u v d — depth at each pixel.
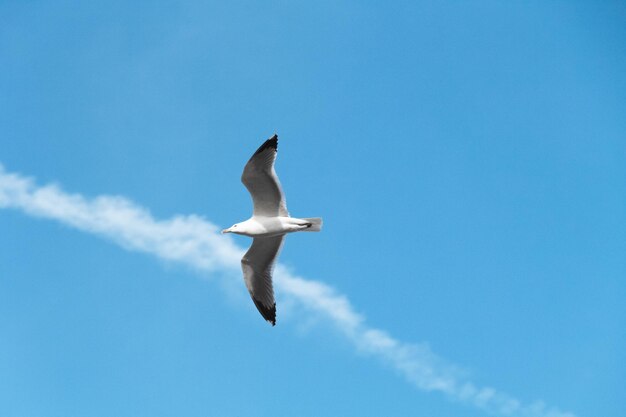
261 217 17.59
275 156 17.17
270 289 18.62
